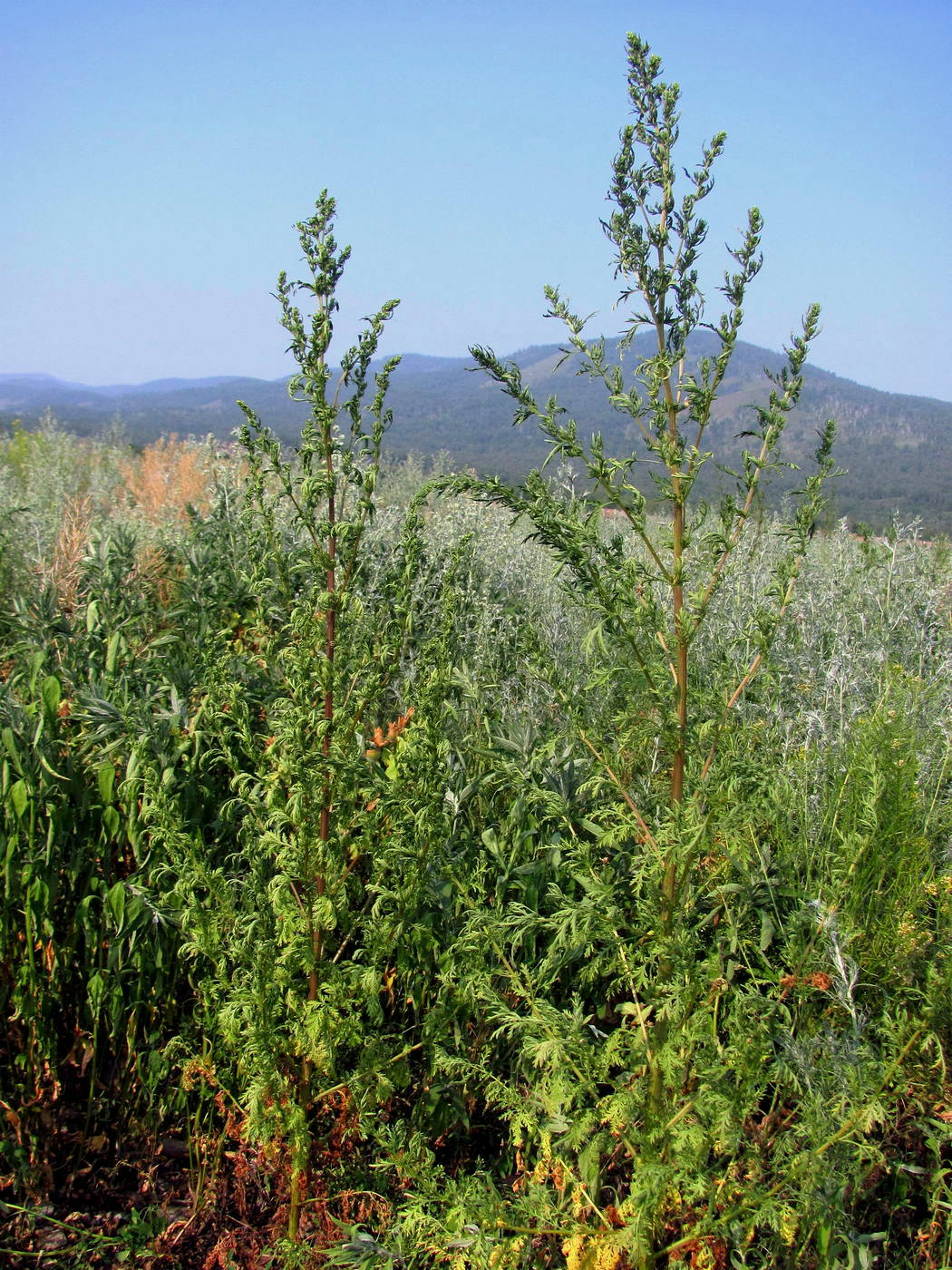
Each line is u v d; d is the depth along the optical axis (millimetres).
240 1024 2254
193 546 5180
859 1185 2016
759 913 2834
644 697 2076
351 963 2166
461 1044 2510
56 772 2617
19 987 2498
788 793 3168
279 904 2098
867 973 2672
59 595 4547
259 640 2498
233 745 2977
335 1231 2240
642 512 1993
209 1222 2410
